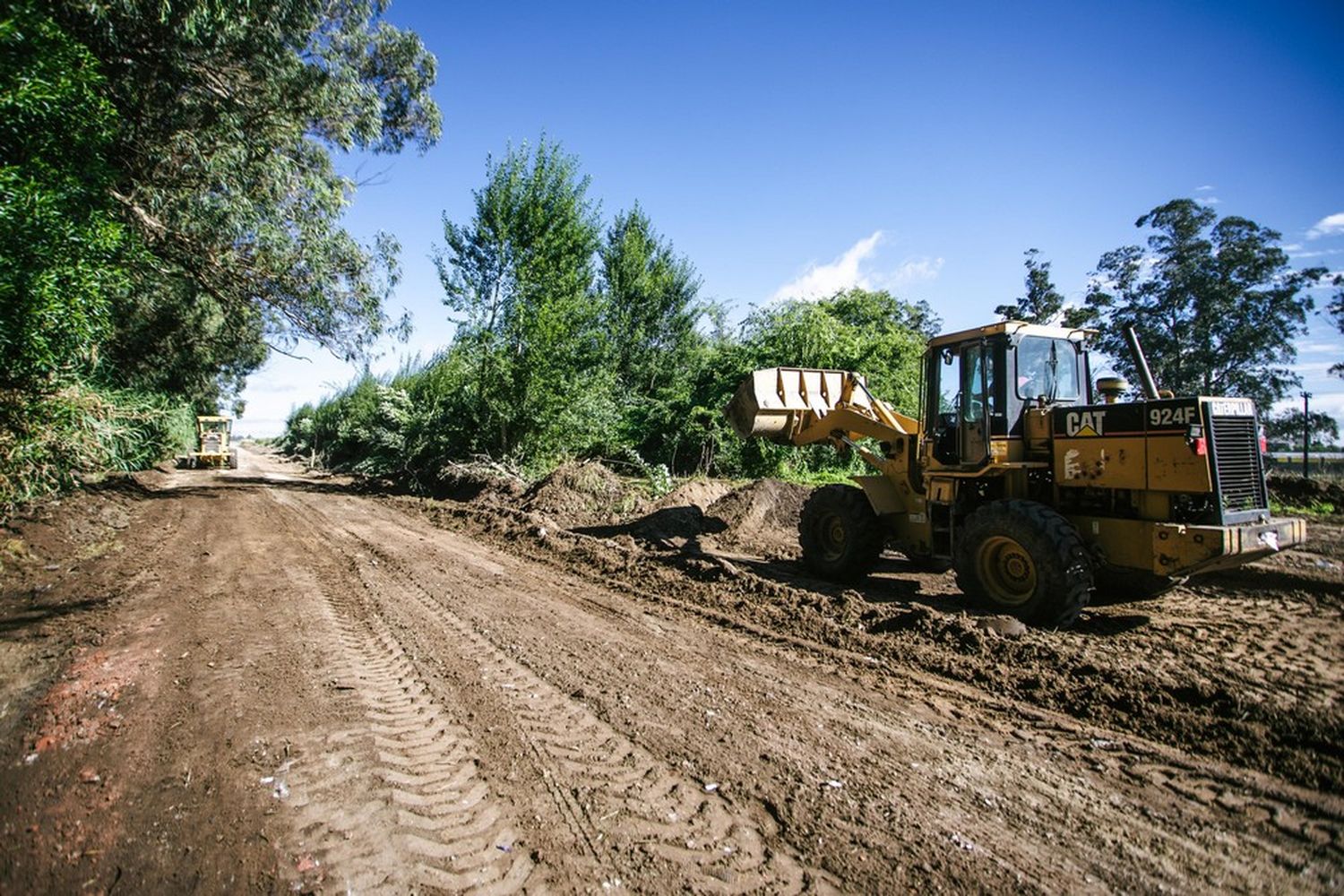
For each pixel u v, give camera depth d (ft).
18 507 33.35
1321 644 17.89
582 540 33.53
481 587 25.45
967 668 16.35
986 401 22.24
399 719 13.80
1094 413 20.21
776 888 8.83
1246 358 78.84
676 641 18.94
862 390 30.68
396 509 51.60
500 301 63.00
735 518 38.27
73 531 33.50
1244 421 19.21
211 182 43.86
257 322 58.70
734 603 22.34
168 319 72.18
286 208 49.24
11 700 14.75
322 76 44.91
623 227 92.27
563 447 61.67
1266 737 12.50
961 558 22.00
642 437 67.67
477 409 61.87
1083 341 24.31
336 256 52.16
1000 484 23.27
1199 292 80.48
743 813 10.55
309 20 43.52
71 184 30.22
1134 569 19.52
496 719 13.84
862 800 10.87
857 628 19.40
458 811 10.59
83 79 30.17
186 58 39.93
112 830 10.10
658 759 12.23
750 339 67.72
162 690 15.14
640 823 10.28
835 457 63.10
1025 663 16.47
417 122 58.54
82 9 34.27
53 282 27.14
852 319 97.04
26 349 26.78
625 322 88.89
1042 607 19.62
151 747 12.55
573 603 23.08
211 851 9.59
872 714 14.11
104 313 31.40
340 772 11.67
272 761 12.06
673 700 14.85
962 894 8.66
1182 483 18.28
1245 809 10.56
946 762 12.12
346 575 27.30
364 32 52.19
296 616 21.22
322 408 128.47
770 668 16.75
